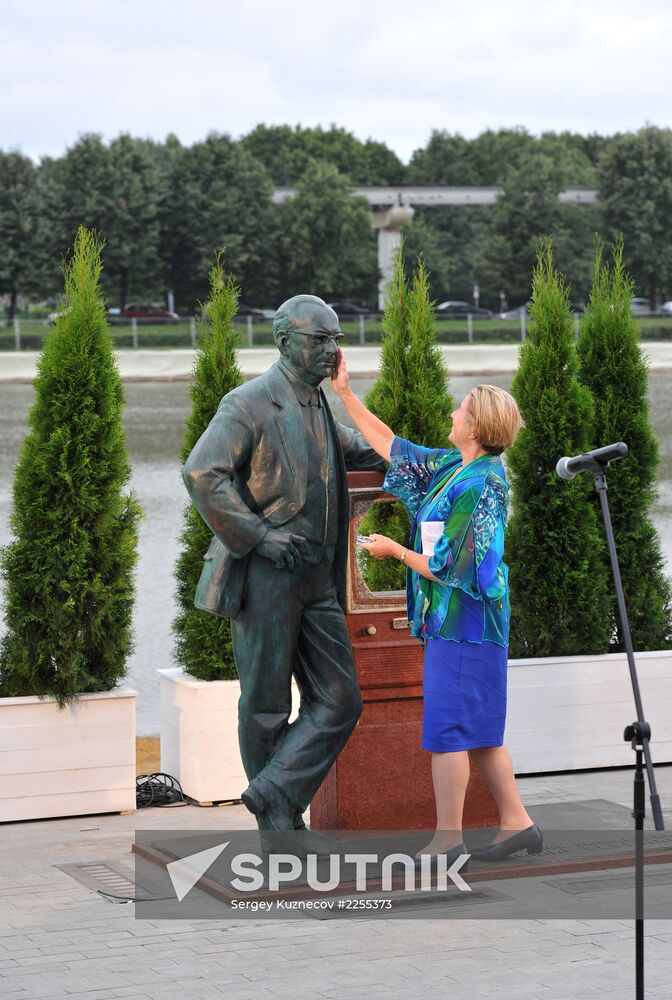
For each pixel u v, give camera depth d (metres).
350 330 55.88
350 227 76.75
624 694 8.62
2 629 12.81
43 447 7.49
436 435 8.04
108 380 7.62
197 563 8.04
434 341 8.21
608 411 8.80
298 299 6.11
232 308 8.08
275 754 6.14
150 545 19.05
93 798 7.54
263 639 6.06
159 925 5.60
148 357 51.72
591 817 7.17
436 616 6.07
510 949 5.27
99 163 70.88
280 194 80.12
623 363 8.84
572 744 8.54
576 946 5.30
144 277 72.81
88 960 5.19
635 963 4.71
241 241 75.00
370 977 4.98
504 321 61.22
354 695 6.23
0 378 48.94
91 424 7.50
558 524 8.59
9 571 7.48
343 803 6.52
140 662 12.80
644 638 8.89
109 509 7.59
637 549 8.88
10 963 5.16
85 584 7.48
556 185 80.31
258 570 6.03
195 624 7.95
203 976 5.00
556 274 8.74
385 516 8.03
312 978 4.97
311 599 6.15
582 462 5.10
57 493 7.46
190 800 7.88
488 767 6.30
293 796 6.10
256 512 6.01
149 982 4.94
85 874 6.37
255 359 48.56
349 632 6.50
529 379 8.60
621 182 79.25
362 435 6.60
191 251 73.94
